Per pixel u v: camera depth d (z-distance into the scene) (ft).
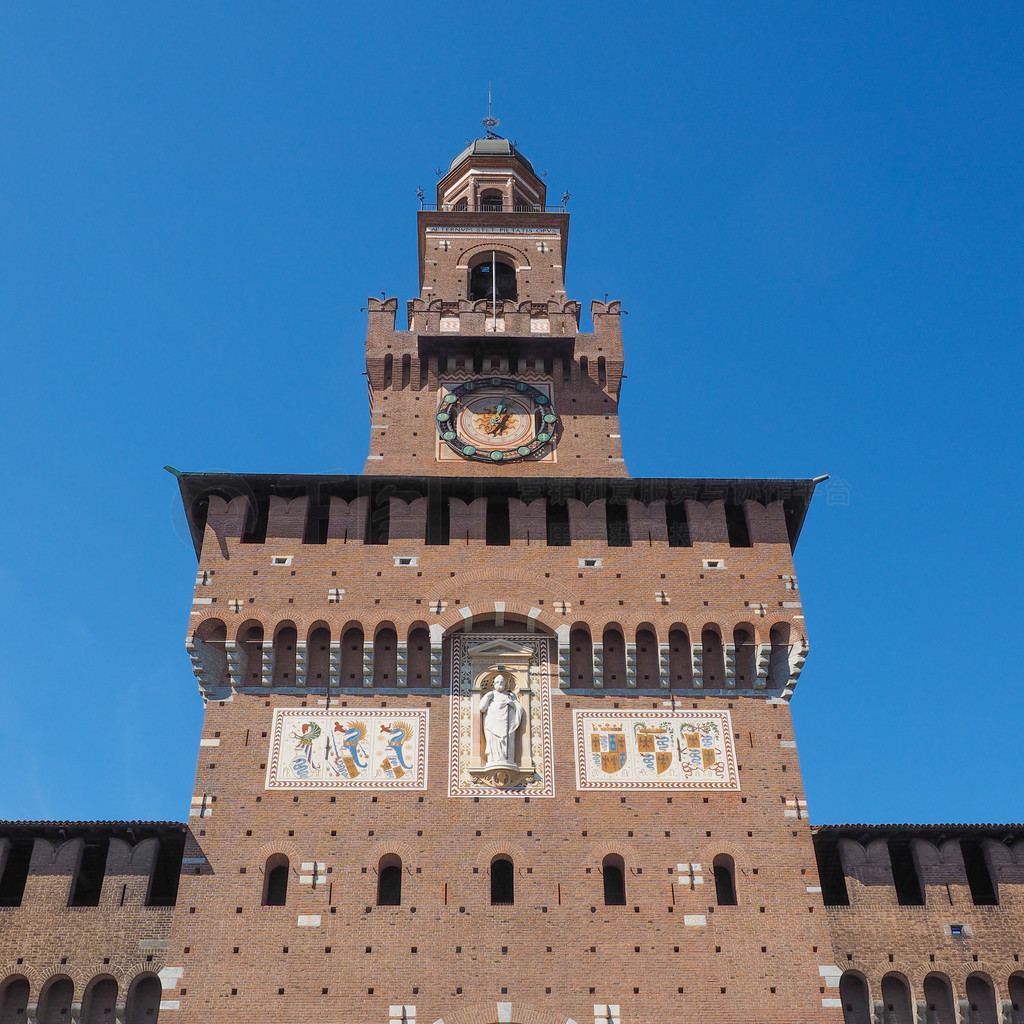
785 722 162.09
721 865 154.40
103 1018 144.97
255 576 169.27
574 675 164.96
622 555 173.47
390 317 209.97
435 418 200.54
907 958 150.00
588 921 146.00
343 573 169.99
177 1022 137.80
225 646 164.04
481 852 150.30
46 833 154.20
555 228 233.14
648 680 165.68
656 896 148.05
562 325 211.00
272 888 151.33
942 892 154.30
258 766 155.84
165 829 154.10
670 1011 140.46
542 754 158.10
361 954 142.82
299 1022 138.21
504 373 206.39
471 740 159.12
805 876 150.00
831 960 144.36
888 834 158.30
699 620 167.94
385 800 153.79
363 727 159.33
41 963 145.28
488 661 165.37
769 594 170.50
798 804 155.33
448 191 253.24
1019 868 156.25
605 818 153.38
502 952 143.54
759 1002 141.38
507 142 256.73
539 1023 139.03
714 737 160.35
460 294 224.53
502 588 169.58
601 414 202.18
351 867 148.77
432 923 145.07
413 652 166.40
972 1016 148.46
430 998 140.26
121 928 147.64
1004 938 151.53
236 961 141.90
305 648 163.94
